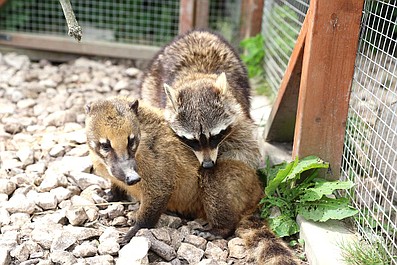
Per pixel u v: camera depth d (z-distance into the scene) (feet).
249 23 6.99
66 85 6.63
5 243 3.84
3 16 7.38
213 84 4.64
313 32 4.05
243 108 4.88
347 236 3.94
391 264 3.58
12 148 5.11
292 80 4.62
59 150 4.97
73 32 3.94
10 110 5.81
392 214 4.03
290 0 5.57
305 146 4.27
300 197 4.20
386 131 4.20
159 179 4.13
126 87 6.61
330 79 4.13
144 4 7.55
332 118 4.21
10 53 7.29
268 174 4.61
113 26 7.50
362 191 4.17
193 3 7.02
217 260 3.99
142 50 7.22
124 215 4.35
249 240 4.04
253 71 6.67
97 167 4.26
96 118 4.03
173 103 4.50
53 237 3.93
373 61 4.00
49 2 7.47
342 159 4.32
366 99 4.34
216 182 4.27
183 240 4.10
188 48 5.23
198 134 4.37
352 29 4.04
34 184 4.59
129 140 3.97
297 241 4.15
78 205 4.32
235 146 4.56
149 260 3.92
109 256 3.82
